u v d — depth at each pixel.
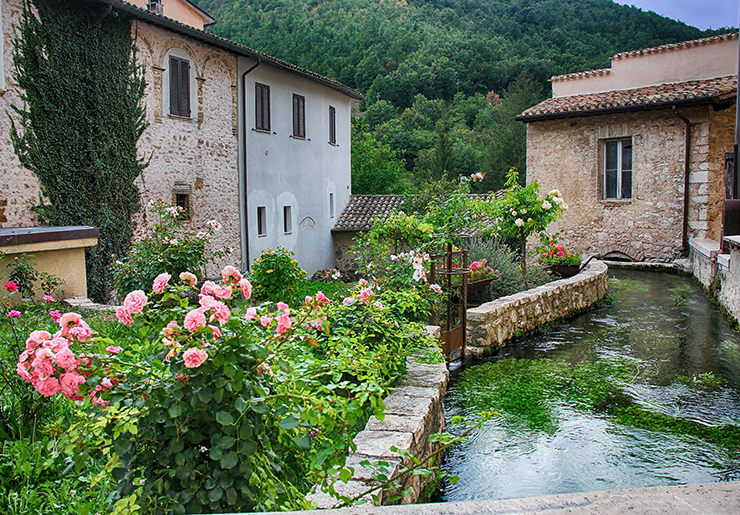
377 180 32.97
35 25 9.75
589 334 8.58
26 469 2.78
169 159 12.56
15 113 9.55
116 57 11.15
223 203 14.30
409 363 5.23
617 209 15.38
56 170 10.19
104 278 11.00
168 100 12.50
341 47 55.94
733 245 8.76
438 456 4.30
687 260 13.97
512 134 40.19
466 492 3.95
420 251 7.03
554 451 4.60
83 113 10.59
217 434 2.06
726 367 6.81
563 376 6.55
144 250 8.87
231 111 14.53
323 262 19.50
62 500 2.62
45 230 8.08
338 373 3.00
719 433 4.93
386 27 60.91
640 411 5.45
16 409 3.25
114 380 2.16
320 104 19.14
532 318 8.64
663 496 1.62
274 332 2.41
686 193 14.22
